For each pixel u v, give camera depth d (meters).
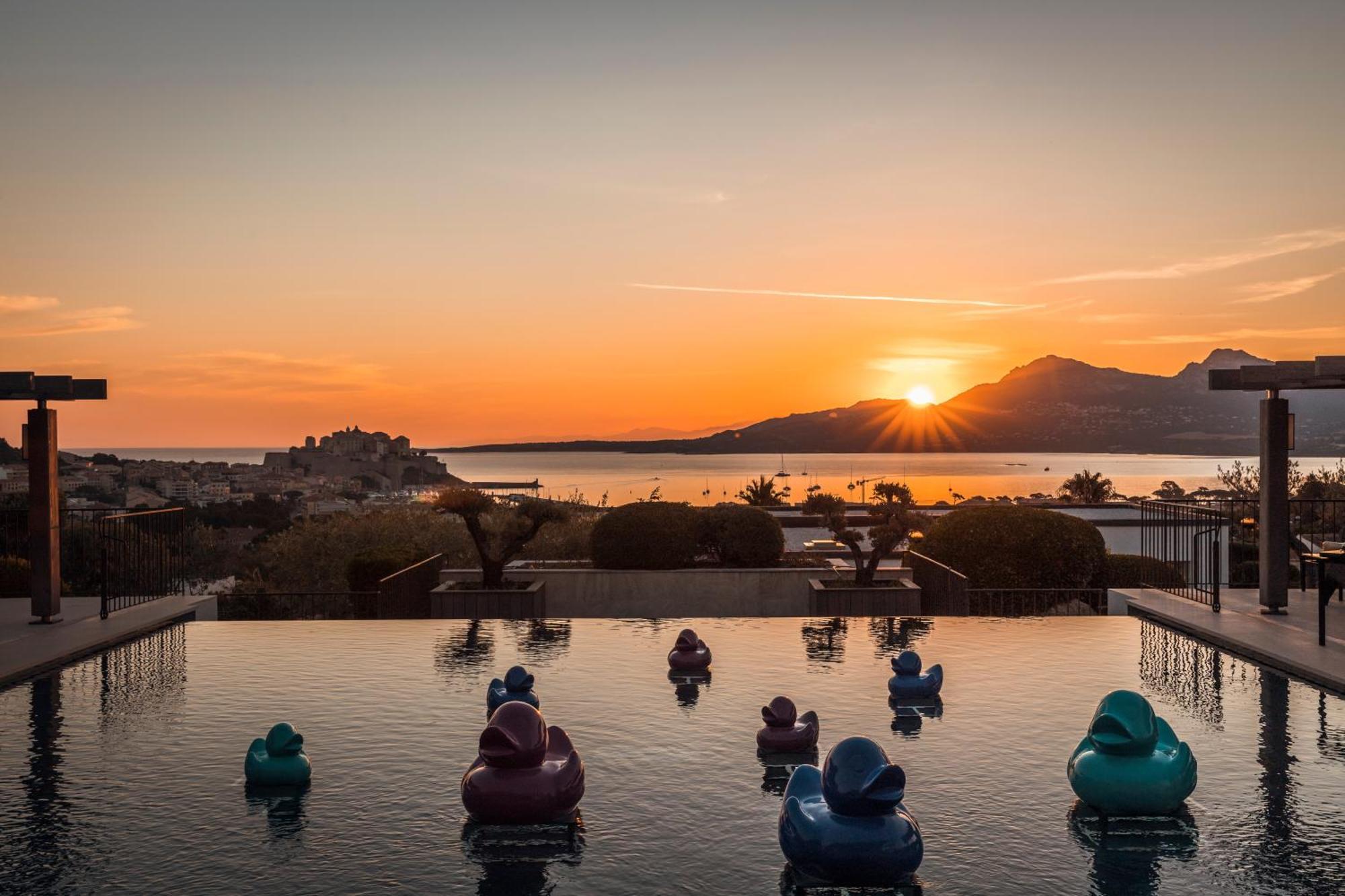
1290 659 9.05
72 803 5.82
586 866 4.90
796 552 19.67
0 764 6.55
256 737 7.17
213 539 25.61
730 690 8.52
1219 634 10.27
